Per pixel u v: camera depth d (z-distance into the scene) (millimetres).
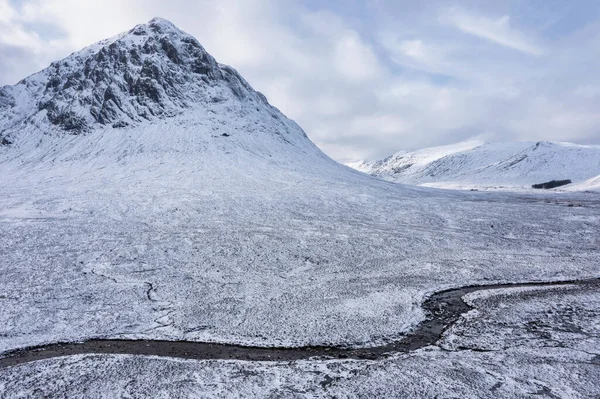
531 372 19203
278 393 17594
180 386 18172
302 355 21875
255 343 23141
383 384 18219
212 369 19781
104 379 18719
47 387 18016
